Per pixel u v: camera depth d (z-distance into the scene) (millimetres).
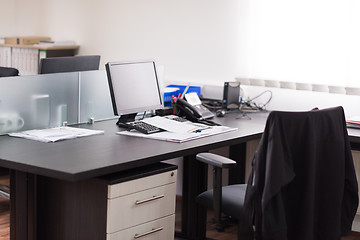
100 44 5180
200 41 4594
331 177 2729
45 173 2469
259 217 2586
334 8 3910
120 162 2611
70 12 5336
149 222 2844
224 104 4223
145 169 2836
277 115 2506
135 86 3529
